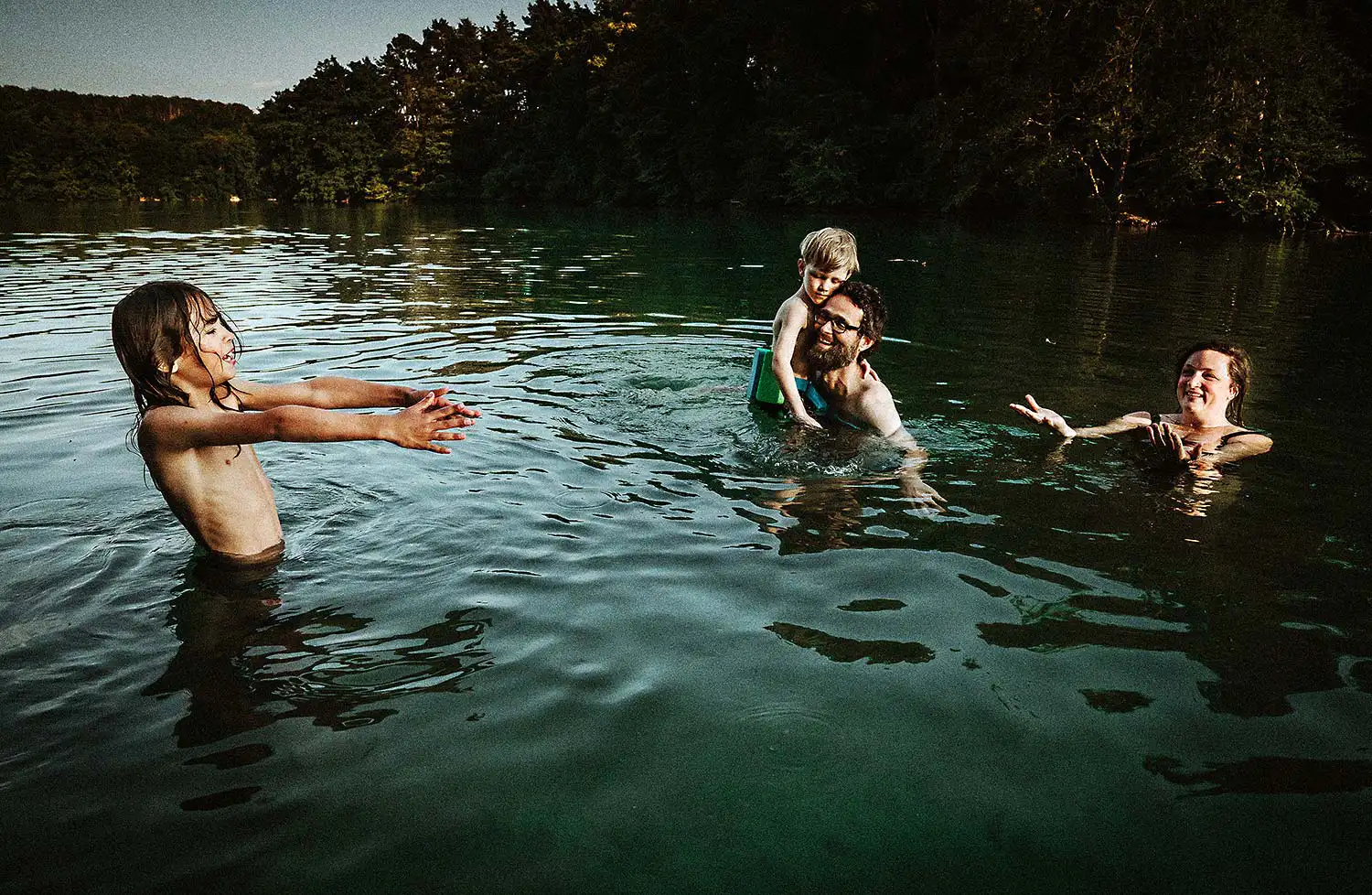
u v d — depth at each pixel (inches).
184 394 108.3
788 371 172.1
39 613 93.2
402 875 58.8
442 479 134.3
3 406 173.0
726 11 1307.8
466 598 98.0
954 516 123.5
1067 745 73.5
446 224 927.7
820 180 1074.7
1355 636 91.9
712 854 61.1
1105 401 191.2
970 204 968.3
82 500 123.6
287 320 291.6
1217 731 75.6
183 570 103.5
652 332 273.7
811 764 70.7
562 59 1706.4
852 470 142.4
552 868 59.5
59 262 496.1
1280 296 364.5
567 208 1343.5
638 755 71.6
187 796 66.1
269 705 78.0
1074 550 112.8
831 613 95.7
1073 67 844.0
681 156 1333.7
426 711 77.3
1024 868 60.0
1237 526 121.2
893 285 395.9
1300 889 58.2
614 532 116.3
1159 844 62.4
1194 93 788.0
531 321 292.7
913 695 80.6
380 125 1921.8
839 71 1182.9
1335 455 153.5
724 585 102.1
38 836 61.7
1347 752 72.7
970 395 195.0
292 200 1844.2
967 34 921.5
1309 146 765.9
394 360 226.5
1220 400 161.6
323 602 96.7
